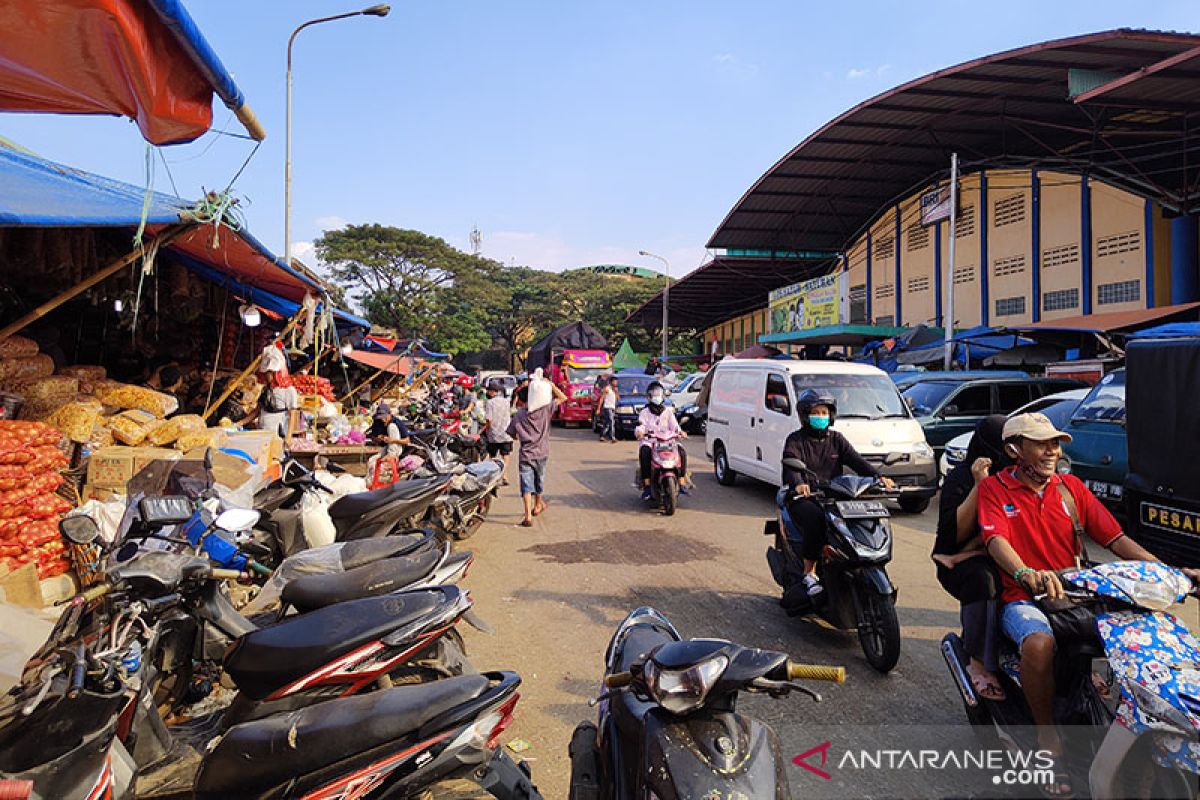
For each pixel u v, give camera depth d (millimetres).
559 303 77500
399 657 2854
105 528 4562
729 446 11594
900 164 29000
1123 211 20531
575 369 25094
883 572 4508
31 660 2387
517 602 5918
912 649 4832
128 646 2512
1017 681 2986
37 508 4523
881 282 33062
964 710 3934
